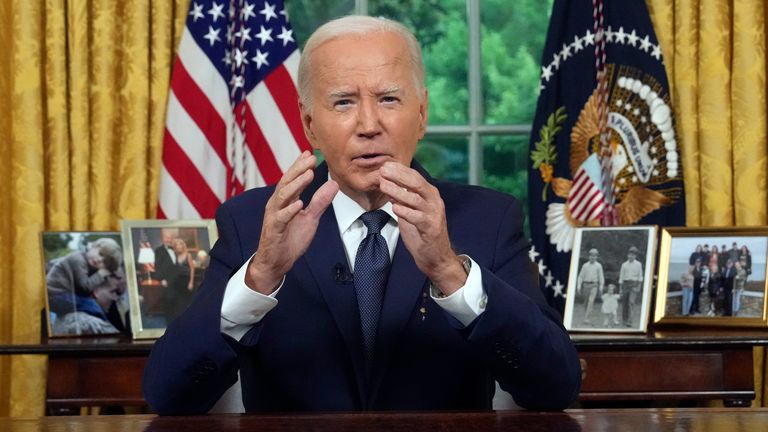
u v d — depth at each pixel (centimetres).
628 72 330
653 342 258
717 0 330
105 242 306
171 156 334
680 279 296
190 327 156
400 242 181
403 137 173
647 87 327
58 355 274
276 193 153
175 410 161
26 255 335
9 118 340
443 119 367
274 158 337
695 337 261
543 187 331
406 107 173
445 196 191
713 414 137
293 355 175
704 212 330
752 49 329
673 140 325
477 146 365
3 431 130
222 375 158
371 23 176
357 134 172
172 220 299
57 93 338
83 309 302
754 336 263
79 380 273
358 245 183
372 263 178
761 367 326
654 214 324
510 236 185
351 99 173
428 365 174
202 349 154
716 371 266
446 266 154
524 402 165
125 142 339
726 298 291
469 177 365
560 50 335
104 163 337
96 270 305
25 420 142
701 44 332
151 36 342
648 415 137
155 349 164
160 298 292
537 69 366
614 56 332
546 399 162
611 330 283
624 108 329
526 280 180
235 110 337
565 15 336
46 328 310
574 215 326
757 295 289
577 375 165
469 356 175
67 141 338
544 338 156
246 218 187
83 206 337
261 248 155
